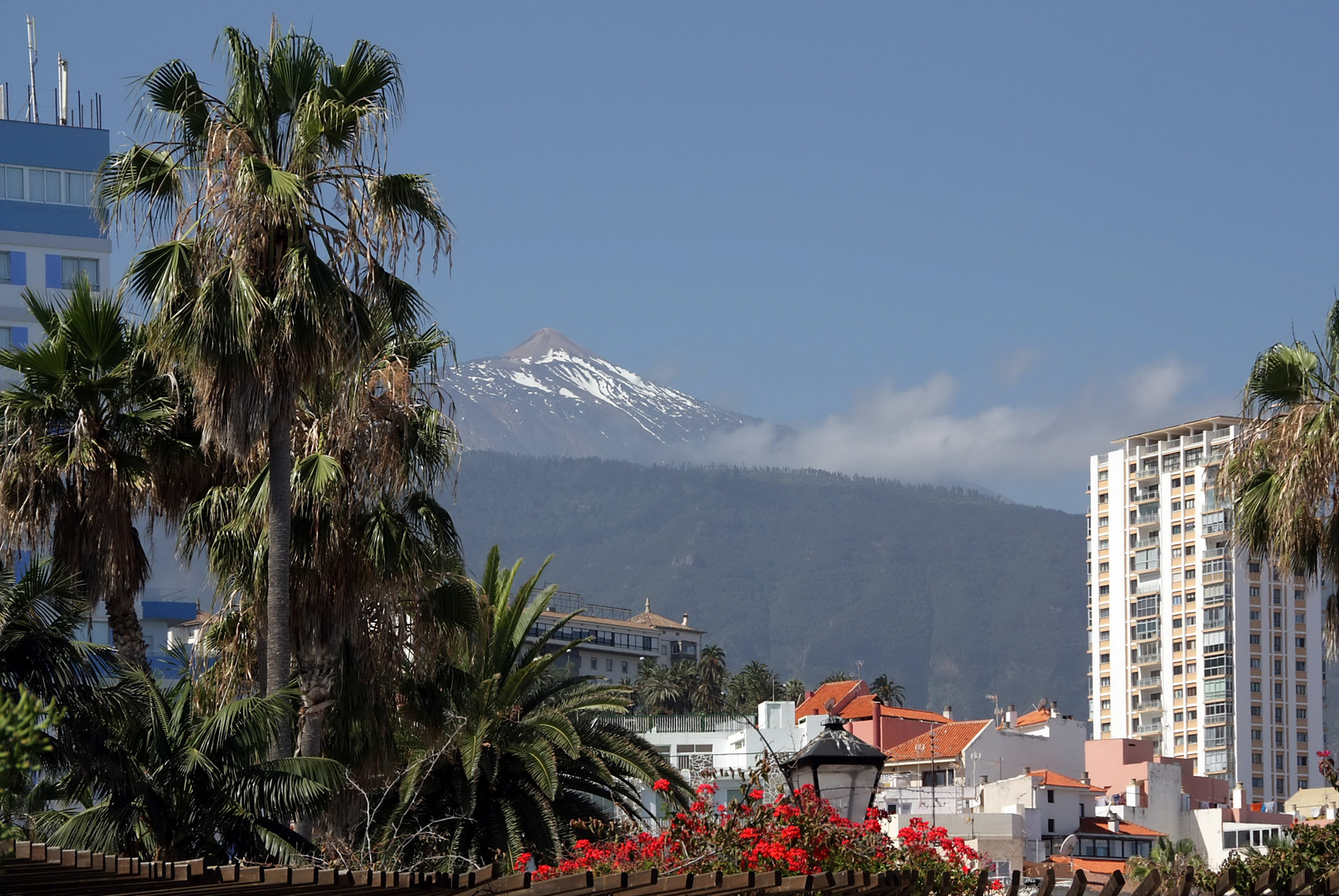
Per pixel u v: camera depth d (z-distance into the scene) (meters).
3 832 13.65
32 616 30.11
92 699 29.66
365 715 39.56
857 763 28.05
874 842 24.83
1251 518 37.66
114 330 37.81
